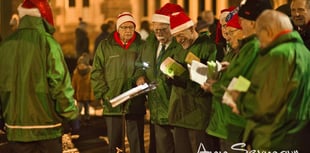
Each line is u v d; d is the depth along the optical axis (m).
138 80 8.50
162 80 8.21
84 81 13.11
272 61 5.79
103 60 8.91
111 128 8.88
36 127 7.10
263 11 6.09
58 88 7.07
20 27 7.18
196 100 7.58
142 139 8.91
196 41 7.70
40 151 7.31
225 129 6.61
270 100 5.76
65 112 7.15
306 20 7.14
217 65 6.77
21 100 7.10
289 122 5.93
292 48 5.84
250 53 6.20
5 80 7.15
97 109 14.76
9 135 7.18
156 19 8.11
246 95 5.93
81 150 10.73
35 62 7.07
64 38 21.19
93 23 21.12
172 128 8.24
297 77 5.80
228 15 6.85
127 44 8.84
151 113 8.42
